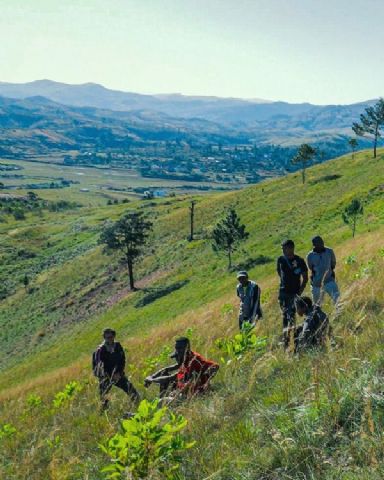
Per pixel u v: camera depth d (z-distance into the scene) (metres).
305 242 63.03
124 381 9.50
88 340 63.06
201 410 6.11
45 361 63.34
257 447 4.57
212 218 106.69
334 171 108.50
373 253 17.05
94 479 5.49
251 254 69.50
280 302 9.45
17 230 158.12
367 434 3.84
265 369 6.86
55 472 5.97
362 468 3.47
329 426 4.26
